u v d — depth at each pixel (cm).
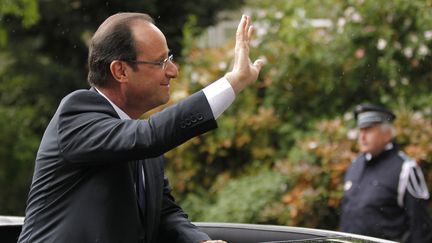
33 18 2069
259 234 682
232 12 2558
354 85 1505
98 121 539
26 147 2403
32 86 2528
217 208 1352
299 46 1532
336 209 1312
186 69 1573
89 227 540
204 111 531
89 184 546
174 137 527
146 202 593
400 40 1494
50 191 548
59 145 543
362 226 1095
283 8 1594
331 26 1560
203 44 1861
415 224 1073
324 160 1330
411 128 1372
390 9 1495
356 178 1116
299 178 1343
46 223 548
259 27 1586
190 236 637
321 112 1518
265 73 1538
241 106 1536
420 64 1484
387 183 1086
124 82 566
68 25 2411
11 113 2458
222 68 1537
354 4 1511
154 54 565
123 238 551
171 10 2430
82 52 2516
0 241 688
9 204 2397
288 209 1311
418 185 1082
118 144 526
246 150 1498
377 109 1110
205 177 1505
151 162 604
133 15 575
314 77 1526
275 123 1496
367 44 1507
